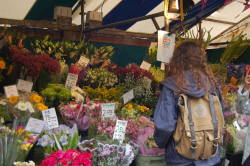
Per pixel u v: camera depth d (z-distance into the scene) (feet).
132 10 15.92
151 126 9.47
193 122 6.70
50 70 10.15
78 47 12.57
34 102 8.89
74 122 9.21
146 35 16.81
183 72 6.91
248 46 14.46
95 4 15.51
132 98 11.51
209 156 6.84
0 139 6.60
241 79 13.14
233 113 10.09
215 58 18.42
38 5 14.49
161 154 8.63
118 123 8.43
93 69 12.84
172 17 10.89
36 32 14.60
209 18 16.90
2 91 10.74
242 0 14.70
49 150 7.48
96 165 7.50
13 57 9.91
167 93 6.96
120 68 12.94
